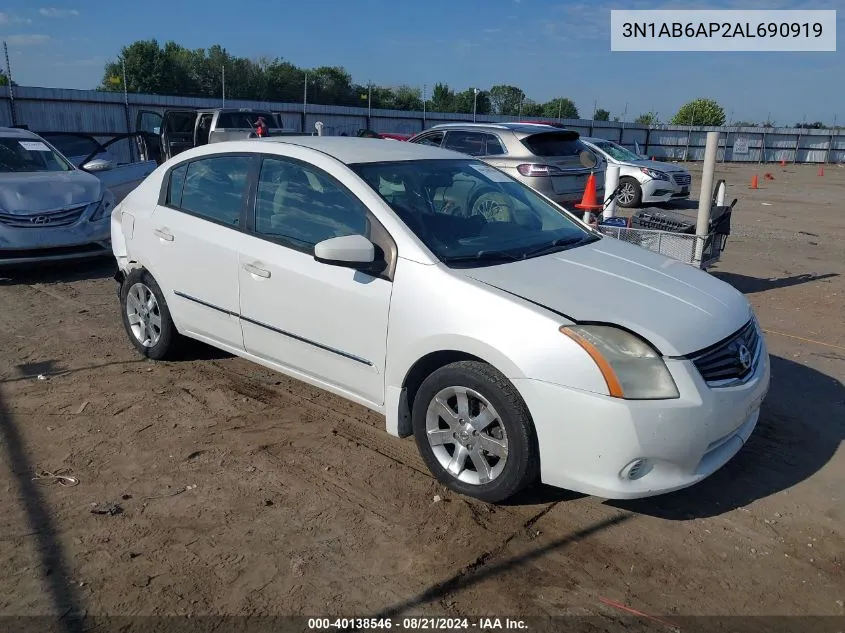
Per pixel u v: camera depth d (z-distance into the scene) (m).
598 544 3.28
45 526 3.29
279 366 4.39
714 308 3.60
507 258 3.82
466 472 3.59
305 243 4.11
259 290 4.29
